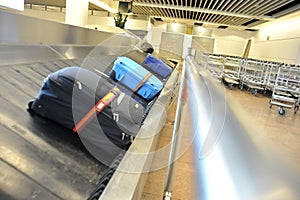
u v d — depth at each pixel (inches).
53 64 77.2
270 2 281.9
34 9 482.0
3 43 61.1
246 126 13.0
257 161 9.9
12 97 48.3
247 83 284.2
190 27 629.9
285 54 374.6
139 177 20.4
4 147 34.8
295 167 9.3
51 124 44.1
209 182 10.5
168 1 362.3
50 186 32.9
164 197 33.3
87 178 36.8
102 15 481.7
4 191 28.7
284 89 198.1
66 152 39.9
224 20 506.9
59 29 92.7
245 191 8.6
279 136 120.4
